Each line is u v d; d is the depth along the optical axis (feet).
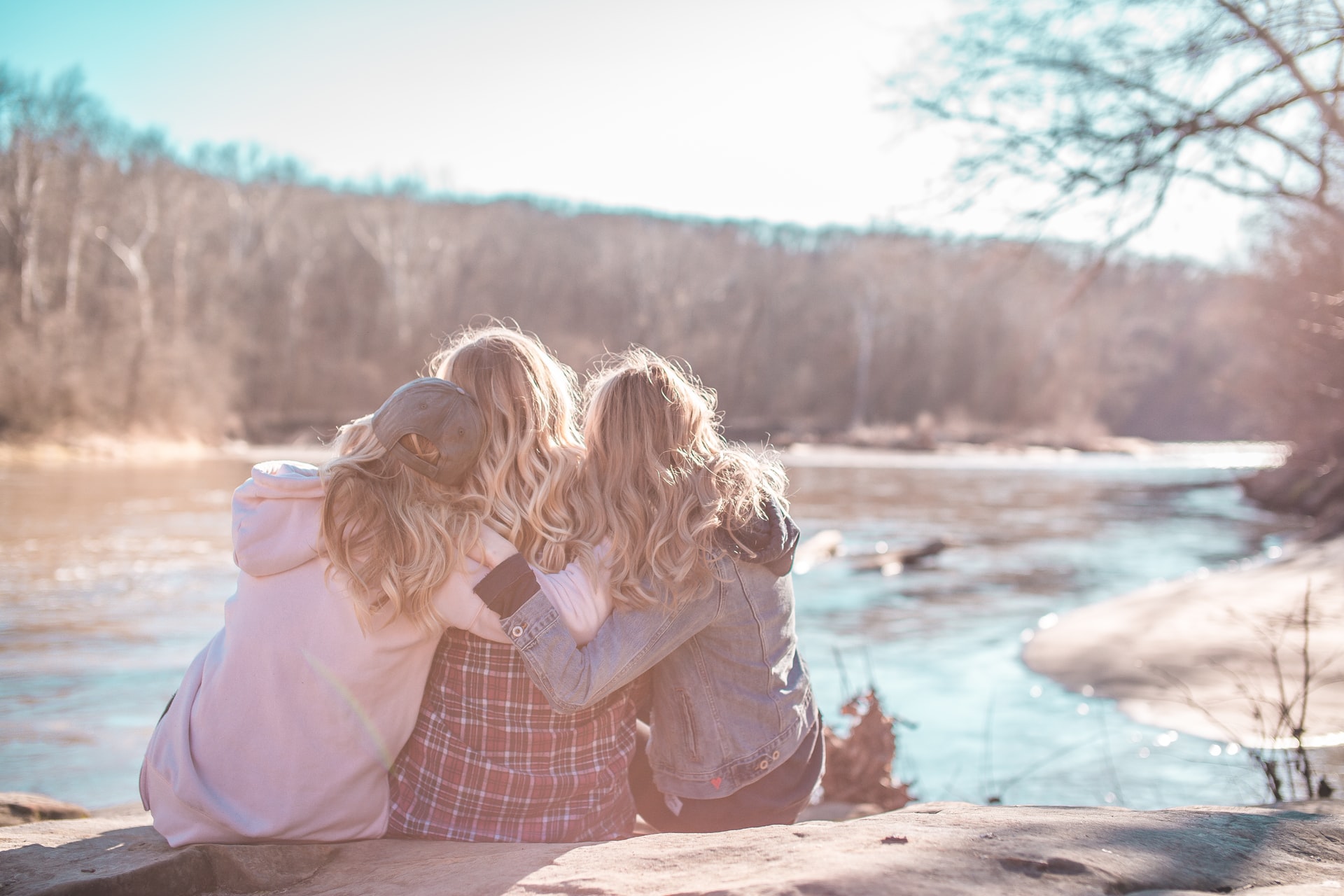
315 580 6.23
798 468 106.83
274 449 115.55
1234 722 16.39
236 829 6.07
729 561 6.74
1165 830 5.52
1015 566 40.86
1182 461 135.03
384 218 159.53
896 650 24.29
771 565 6.88
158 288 124.47
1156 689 19.13
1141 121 15.46
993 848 4.99
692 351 175.42
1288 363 49.57
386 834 6.58
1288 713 11.39
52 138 104.58
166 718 6.41
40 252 108.58
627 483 6.60
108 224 120.47
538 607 6.17
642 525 6.50
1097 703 18.70
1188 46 14.82
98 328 104.88
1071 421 165.58
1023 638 25.46
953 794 13.61
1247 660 20.53
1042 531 53.47
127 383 102.12
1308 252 20.89
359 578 6.06
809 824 5.90
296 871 5.88
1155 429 180.45
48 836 6.67
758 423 169.68
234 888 5.69
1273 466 73.97
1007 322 158.30
